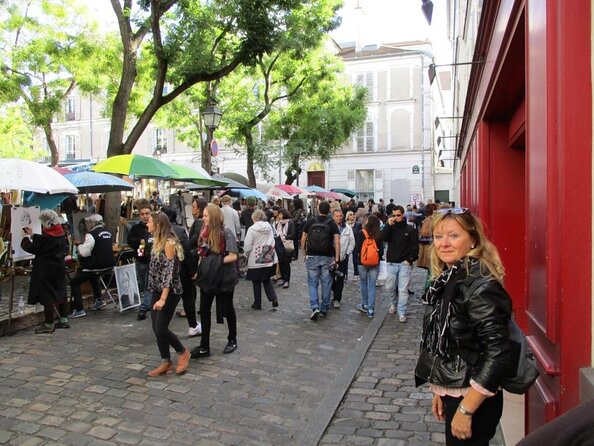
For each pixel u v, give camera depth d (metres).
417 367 2.61
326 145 26.56
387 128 38.31
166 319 5.35
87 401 4.63
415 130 37.78
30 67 18.09
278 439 4.03
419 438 4.07
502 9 4.71
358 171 39.25
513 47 4.32
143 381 5.18
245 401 4.76
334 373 5.62
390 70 38.16
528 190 3.07
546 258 2.52
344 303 9.52
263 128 28.03
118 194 11.95
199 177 11.45
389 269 8.34
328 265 8.25
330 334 7.27
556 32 2.41
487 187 7.71
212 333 7.14
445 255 2.53
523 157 7.58
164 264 5.31
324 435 4.14
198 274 6.01
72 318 7.77
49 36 17.48
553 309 2.42
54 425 4.13
